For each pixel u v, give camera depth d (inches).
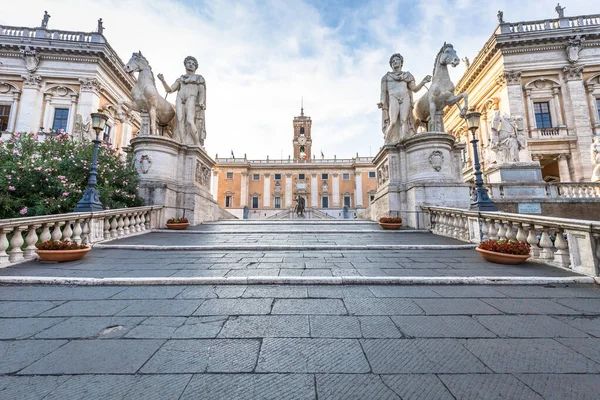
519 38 916.6
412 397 61.7
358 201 2098.9
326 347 83.6
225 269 174.1
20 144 380.2
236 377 68.9
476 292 135.8
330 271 168.7
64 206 321.4
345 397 61.8
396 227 387.9
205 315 107.7
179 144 458.3
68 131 949.2
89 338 88.8
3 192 313.9
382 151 496.4
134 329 95.5
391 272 166.6
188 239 300.0
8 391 62.6
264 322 101.3
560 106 898.1
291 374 70.2
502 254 187.0
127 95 1155.9
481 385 65.4
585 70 892.6
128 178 393.7
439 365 74.0
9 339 87.7
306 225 447.5
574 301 123.0
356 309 113.9
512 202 468.4
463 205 394.9
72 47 957.8
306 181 2170.3
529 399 60.6
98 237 270.5
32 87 953.5
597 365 73.3
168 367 72.8
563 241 182.5
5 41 942.4
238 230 378.0
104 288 141.9
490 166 573.9
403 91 478.9
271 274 161.8
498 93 973.8
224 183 2150.6
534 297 128.3
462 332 93.3
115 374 69.7
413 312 110.7
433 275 159.5
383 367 73.2
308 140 2610.7
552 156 901.8
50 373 69.7
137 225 348.5
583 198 466.6
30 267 179.9
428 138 421.4
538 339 88.2
